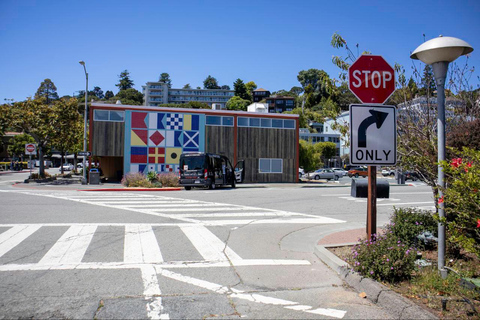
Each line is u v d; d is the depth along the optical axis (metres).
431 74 6.75
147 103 140.00
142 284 5.19
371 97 5.45
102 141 29.28
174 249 7.21
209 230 9.13
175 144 30.92
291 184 31.14
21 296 4.65
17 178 36.12
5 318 4.01
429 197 17.91
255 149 33.41
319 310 4.39
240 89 130.50
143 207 13.08
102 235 8.29
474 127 5.95
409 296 4.54
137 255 6.71
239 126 32.97
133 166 29.80
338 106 7.59
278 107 120.25
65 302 4.48
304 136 70.31
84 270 5.78
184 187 24.45
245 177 32.97
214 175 23.58
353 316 4.22
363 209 13.38
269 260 6.58
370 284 4.89
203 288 5.09
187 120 31.36
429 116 6.49
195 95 145.38
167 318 4.09
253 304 4.56
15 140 67.38
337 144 72.69
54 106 27.97
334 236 8.42
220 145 32.28
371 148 5.29
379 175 50.78
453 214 5.20
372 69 5.47
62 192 19.34
